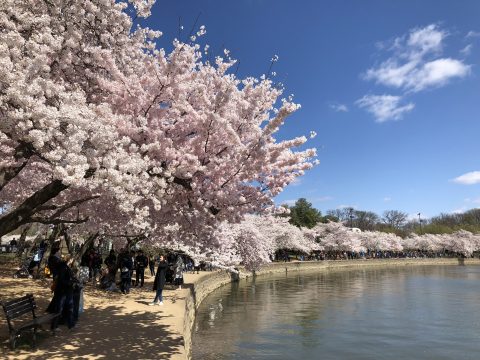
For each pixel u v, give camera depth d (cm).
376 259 7181
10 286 1530
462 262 8375
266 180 927
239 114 890
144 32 906
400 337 1645
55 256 1001
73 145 600
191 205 939
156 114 880
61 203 1122
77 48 853
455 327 1845
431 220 12838
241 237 2983
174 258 2234
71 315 989
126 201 733
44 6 779
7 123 612
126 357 793
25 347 820
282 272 5225
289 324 1880
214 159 853
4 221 668
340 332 1722
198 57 948
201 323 1875
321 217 8512
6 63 575
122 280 1680
